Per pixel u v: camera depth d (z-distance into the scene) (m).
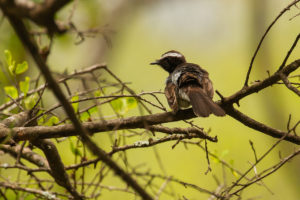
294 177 19.97
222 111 7.70
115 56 25.16
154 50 26.11
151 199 5.98
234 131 21.23
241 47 25.45
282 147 20.53
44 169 8.59
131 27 26.47
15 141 7.58
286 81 7.36
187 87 8.95
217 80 24.53
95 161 8.62
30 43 5.10
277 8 25.28
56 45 13.72
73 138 9.02
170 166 19.09
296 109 22.77
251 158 20.58
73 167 8.66
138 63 25.70
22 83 9.16
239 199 8.57
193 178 18.84
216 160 9.55
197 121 21.41
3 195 8.71
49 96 11.47
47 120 8.73
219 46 25.77
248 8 25.56
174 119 8.02
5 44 11.23
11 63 9.45
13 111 9.82
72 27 8.34
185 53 25.86
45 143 8.09
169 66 11.88
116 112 9.27
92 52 24.22
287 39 24.94
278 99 22.86
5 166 8.66
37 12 4.66
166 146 19.69
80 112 8.34
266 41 24.98
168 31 26.47
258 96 23.11
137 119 7.80
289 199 19.75
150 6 26.67
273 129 8.00
